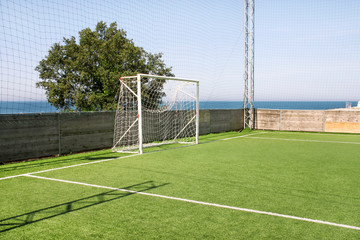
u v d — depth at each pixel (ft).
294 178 19.99
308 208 14.01
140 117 30.73
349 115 52.60
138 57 57.67
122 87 36.50
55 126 29.43
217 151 32.32
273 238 10.75
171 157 28.50
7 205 14.44
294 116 56.85
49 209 13.84
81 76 50.49
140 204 14.52
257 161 26.30
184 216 12.89
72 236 10.85
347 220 12.54
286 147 35.47
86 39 55.01
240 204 14.55
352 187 17.75
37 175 20.94
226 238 10.71
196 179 19.67
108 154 30.63
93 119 33.24
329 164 24.99
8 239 10.61
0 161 25.17
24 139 26.86
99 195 16.06
